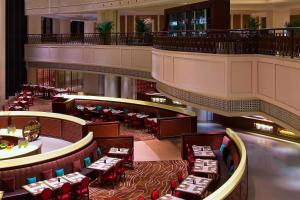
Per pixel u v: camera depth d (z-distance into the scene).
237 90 11.79
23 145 15.07
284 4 21.36
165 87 17.19
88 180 11.80
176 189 10.88
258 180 14.22
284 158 16.61
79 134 17.58
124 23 32.03
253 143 18.86
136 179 13.79
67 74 38.78
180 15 17.81
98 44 26.23
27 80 32.31
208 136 16.25
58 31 39.72
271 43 11.01
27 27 31.86
